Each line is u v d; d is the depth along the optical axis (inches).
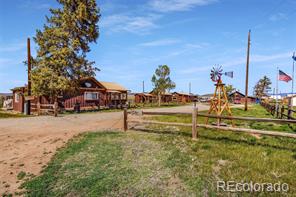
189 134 388.5
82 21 984.3
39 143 364.5
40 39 944.9
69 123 580.7
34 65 956.6
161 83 1699.1
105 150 306.5
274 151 277.7
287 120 276.1
